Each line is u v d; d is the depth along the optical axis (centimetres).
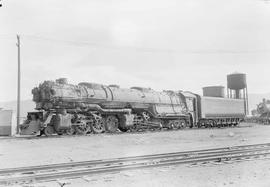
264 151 1260
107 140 1861
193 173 834
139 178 779
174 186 705
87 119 2420
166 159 1038
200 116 3506
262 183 728
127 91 2811
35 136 2189
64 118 2220
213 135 2278
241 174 818
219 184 719
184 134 2347
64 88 2341
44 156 1223
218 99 3806
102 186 706
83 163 959
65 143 1705
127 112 2669
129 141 1827
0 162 1088
